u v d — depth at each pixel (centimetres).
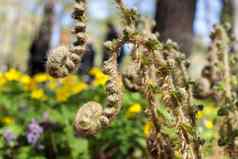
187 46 618
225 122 182
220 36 212
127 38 140
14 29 3025
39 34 1017
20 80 561
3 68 838
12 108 503
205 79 210
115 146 406
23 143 424
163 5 625
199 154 149
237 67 227
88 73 589
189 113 154
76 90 487
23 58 2705
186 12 622
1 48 3069
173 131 149
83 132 129
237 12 1055
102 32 2444
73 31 138
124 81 160
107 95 135
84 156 399
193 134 148
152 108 146
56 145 413
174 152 148
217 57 211
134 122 409
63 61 134
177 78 169
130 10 141
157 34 181
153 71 144
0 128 475
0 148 415
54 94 502
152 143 149
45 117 426
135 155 404
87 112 129
